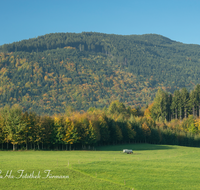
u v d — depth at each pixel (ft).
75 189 160.45
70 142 370.94
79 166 212.02
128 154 326.24
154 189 161.17
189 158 280.72
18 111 358.84
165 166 220.23
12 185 163.32
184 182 174.19
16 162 220.64
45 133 361.30
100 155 301.02
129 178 182.91
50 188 161.17
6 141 344.90
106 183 172.04
